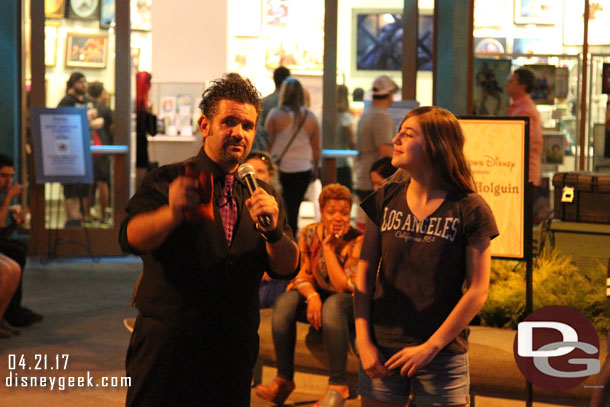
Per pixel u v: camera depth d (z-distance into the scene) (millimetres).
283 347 5305
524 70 8898
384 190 3461
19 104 10906
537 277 5426
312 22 11633
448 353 3303
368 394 3414
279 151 10016
